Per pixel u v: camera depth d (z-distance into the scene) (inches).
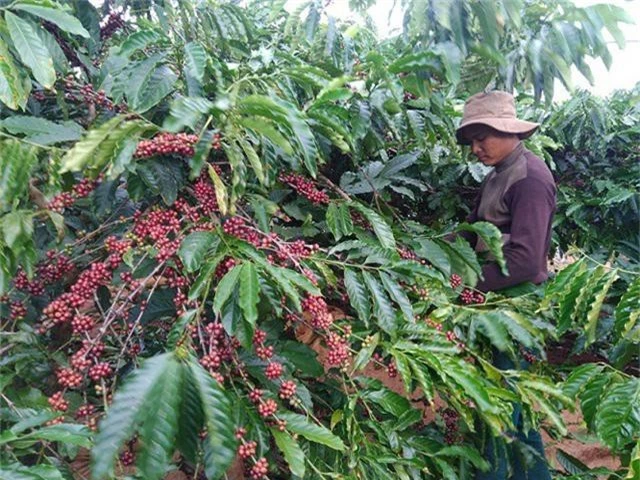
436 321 52.0
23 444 29.8
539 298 65.8
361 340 47.3
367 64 58.2
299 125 42.6
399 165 72.3
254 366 42.9
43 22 55.3
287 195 66.1
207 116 47.3
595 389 43.8
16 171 39.5
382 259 50.4
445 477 46.0
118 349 43.5
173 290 49.2
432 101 63.6
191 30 70.7
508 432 61.3
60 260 45.0
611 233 121.0
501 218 69.7
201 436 32.4
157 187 45.2
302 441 44.1
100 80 54.1
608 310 85.5
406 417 45.8
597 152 127.7
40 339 49.3
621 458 51.1
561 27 55.7
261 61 58.2
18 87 41.9
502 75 64.2
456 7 52.6
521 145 70.4
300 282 38.6
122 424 22.2
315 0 61.4
